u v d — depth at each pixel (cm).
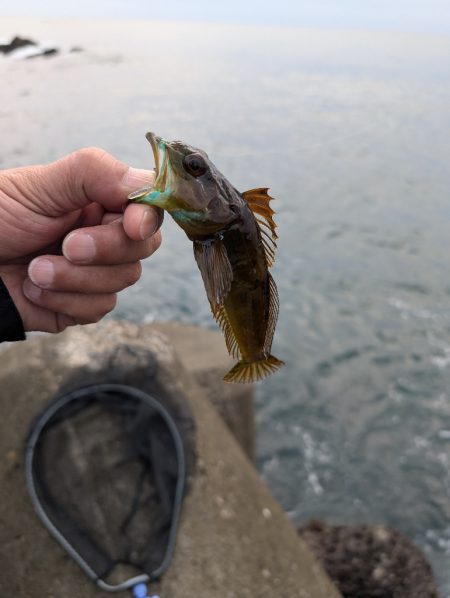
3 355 125
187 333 190
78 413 107
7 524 97
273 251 48
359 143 637
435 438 225
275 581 100
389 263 396
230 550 100
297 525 183
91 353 118
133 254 56
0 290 59
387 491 198
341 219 479
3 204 56
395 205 508
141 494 101
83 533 95
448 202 514
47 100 754
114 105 717
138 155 493
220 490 109
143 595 90
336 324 316
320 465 210
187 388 125
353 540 135
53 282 55
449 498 195
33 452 102
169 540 97
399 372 269
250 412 167
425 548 177
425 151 548
